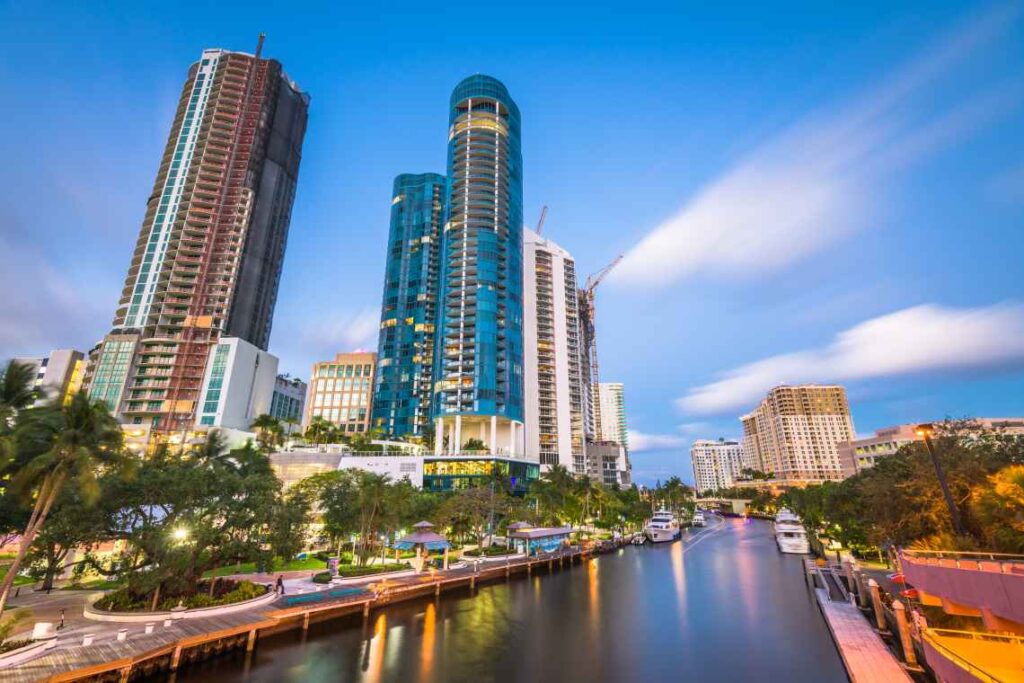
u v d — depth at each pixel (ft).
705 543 322.34
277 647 101.19
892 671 84.79
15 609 109.81
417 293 582.35
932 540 109.29
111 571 111.86
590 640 113.19
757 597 157.58
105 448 102.58
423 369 549.13
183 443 340.39
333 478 217.97
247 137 548.72
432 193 624.59
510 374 405.59
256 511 119.96
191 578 114.93
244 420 431.84
